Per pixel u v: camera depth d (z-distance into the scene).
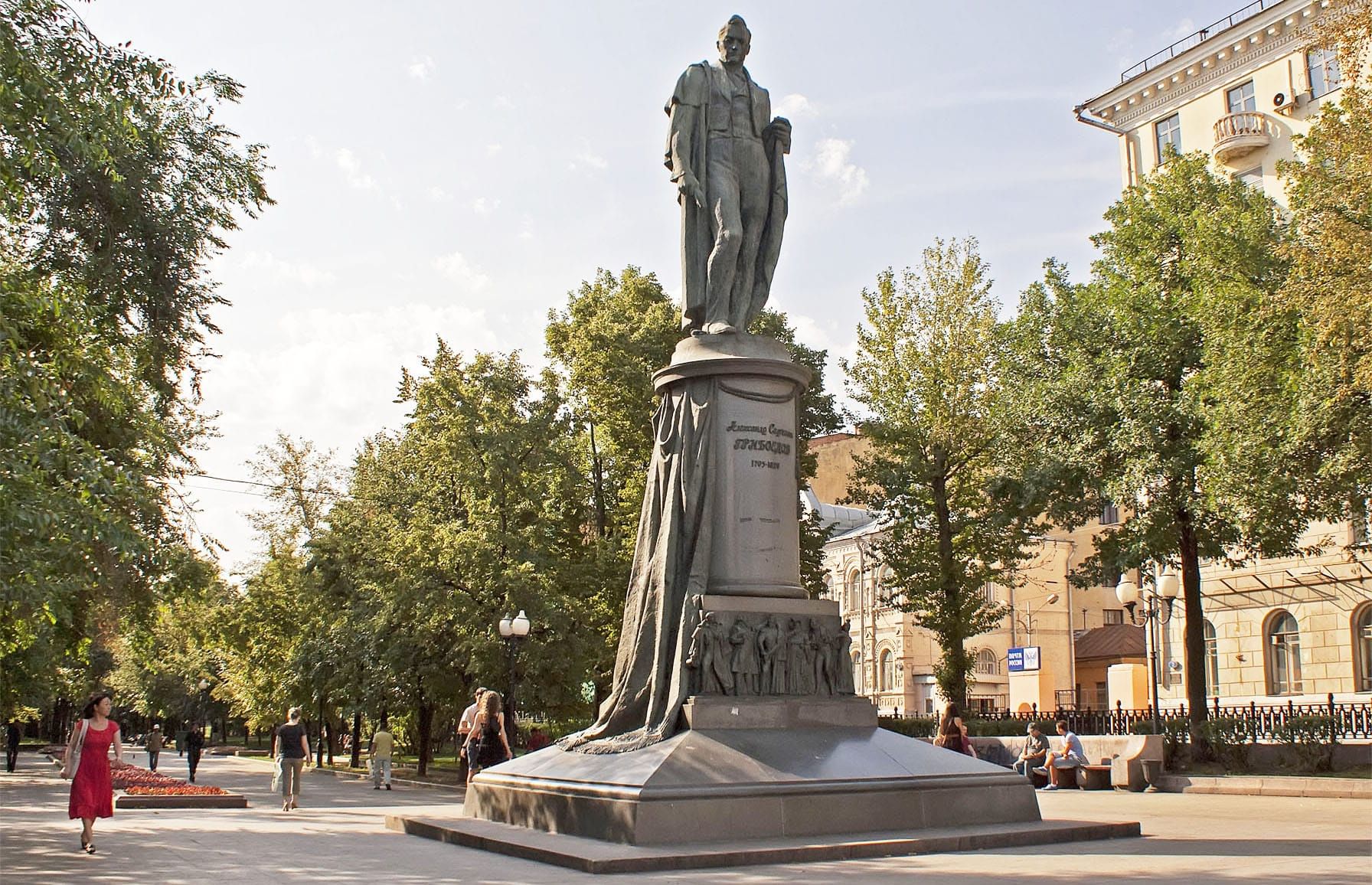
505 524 32.03
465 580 31.62
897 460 34.31
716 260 13.95
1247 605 40.19
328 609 40.62
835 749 11.20
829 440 67.62
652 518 13.30
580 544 35.88
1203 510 27.48
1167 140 45.78
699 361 13.14
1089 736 25.84
